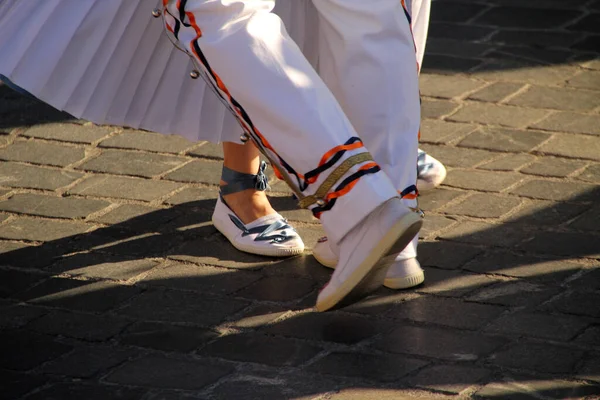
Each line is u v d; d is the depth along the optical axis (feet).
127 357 19.72
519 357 19.27
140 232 25.07
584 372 18.72
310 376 18.90
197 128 22.99
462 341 19.93
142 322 21.03
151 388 18.63
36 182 27.84
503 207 25.67
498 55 35.58
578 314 20.75
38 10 20.33
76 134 30.83
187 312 21.40
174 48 21.99
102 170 28.50
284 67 17.70
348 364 19.26
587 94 32.35
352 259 18.39
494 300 21.43
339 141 17.61
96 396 18.43
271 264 23.52
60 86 20.95
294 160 17.95
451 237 24.20
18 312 21.48
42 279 22.85
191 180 27.89
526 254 23.31
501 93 32.63
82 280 22.79
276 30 17.97
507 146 29.12
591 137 29.50
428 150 29.09
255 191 24.30
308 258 23.77
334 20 19.45
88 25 20.49
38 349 20.06
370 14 19.27
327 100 17.84
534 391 18.16
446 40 37.04
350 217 17.89
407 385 18.51
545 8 39.65
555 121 30.58
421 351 19.63
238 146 23.84
